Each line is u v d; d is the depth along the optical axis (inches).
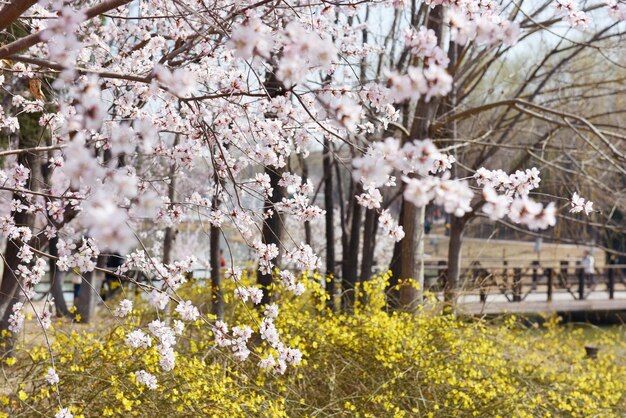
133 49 193.0
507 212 94.0
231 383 233.5
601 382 331.6
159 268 169.2
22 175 174.6
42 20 173.8
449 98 410.6
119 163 189.2
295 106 177.5
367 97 150.6
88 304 448.1
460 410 257.8
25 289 178.2
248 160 190.1
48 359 224.8
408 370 257.1
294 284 171.3
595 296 848.3
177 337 249.0
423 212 356.5
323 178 485.4
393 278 434.9
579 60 454.0
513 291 704.4
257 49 97.7
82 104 91.2
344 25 229.1
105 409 207.0
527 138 535.5
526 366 315.9
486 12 131.6
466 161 512.7
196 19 185.2
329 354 267.1
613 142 501.7
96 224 66.6
